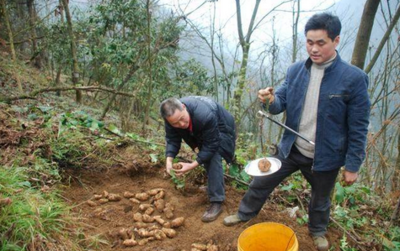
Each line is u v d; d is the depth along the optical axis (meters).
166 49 7.46
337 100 2.09
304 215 3.04
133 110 7.82
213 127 2.54
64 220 2.48
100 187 3.29
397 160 4.07
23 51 9.55
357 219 3.33
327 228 3.00
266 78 5.33
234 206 3.06
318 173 2.36
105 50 6.35
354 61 3.10
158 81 7.62
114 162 3.60
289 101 2.33
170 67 8.59
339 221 3.15
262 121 2.88
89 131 3.89
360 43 3.03
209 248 2.53
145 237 2.65
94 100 7.42
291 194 3.44
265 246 2.48
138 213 2.90
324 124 2.17
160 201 3.04
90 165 3.48
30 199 2.40
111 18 6.53
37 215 2.28
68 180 3.24
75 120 3.67
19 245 2.09
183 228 2.79
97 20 6.66
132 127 5.72
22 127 3.41
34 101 5.40
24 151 3.10
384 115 4.43
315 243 2.66
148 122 7.37
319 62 2.08
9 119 3.56
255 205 2.71
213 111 2.62
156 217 2.85
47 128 3.54
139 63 6.39
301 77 2.25
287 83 2.39
